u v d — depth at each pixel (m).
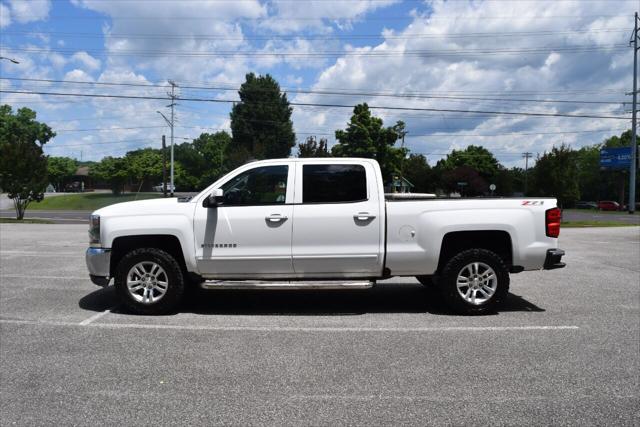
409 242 6.74
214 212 6.73
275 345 5.57
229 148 75.19
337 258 6.70
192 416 3.89
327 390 4.38
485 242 7.09
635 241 18.23
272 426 3.74
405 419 3.85
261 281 6.78
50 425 3.75
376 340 5.76
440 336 5.91
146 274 6.85
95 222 6.84
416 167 71.88
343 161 6.85
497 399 4.20
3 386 4.46
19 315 6.84
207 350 5.41
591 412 3.97
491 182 86.38
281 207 6.71
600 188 97.12
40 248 14.61
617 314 6.98
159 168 78.12
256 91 71.75
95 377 4.66
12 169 28.83
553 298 8.02
